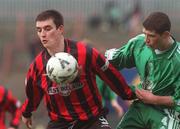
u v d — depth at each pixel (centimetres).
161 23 1805
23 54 7019
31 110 1961
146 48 1914
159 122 1906
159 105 1900
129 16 7356
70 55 1800
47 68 1795
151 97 1861
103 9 7750
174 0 7912
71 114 1850
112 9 7444
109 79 1861
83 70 1814
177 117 1894
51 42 1811
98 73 1852
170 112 1898
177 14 7888
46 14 1814
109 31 7275
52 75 1789
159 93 1892
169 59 1867
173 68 1862
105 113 1895
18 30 7306
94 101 1855
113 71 1852
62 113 1858
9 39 7350
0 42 7250
